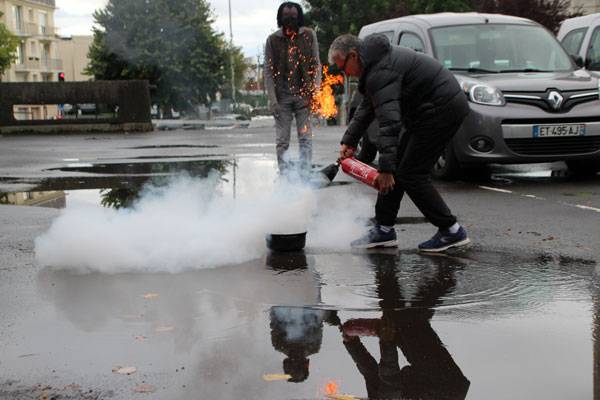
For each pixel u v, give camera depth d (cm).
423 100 435
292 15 756
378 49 424
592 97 746
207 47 4991
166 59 4859
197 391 242
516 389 241
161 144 1470
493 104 734
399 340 289
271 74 778
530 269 405
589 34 1010
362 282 378
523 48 852
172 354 276
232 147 1338
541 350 277
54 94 2009
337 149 1239
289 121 791
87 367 264
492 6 2230
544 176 826
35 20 6806
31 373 260
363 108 477
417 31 881
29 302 345
